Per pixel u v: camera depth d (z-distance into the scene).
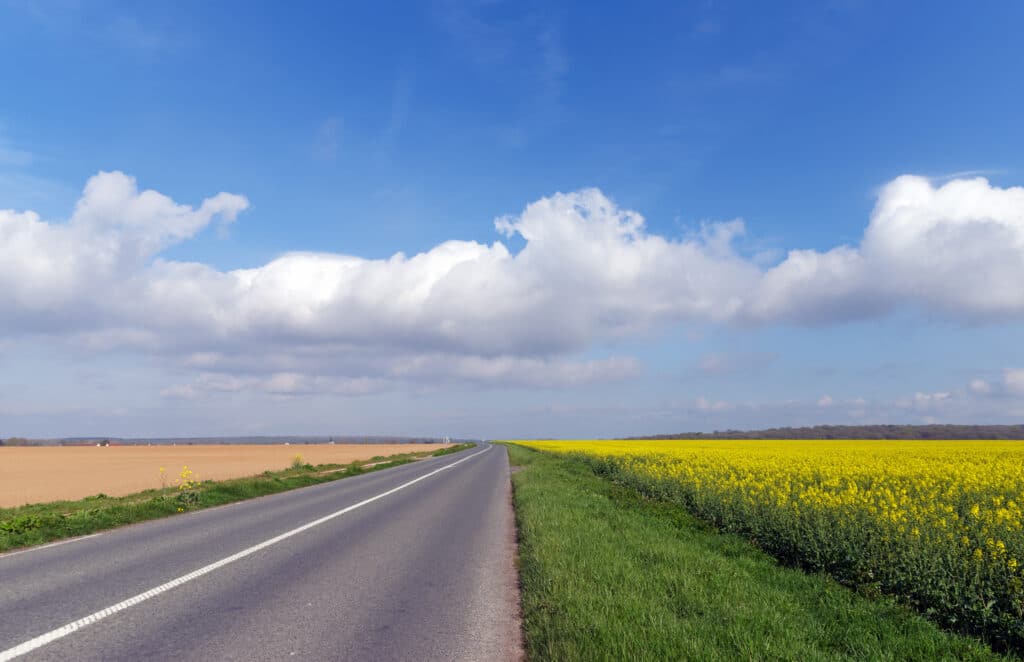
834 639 5.65
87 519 11.91
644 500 16.69
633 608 5.91
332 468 36.91
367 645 5.18
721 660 4.67
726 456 29.91
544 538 9.68
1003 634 6.07
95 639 5.18
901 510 10.09
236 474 30.11
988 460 27.16
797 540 9.33
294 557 8.93
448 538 10.82
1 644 5.02
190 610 6.12
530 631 5.39
